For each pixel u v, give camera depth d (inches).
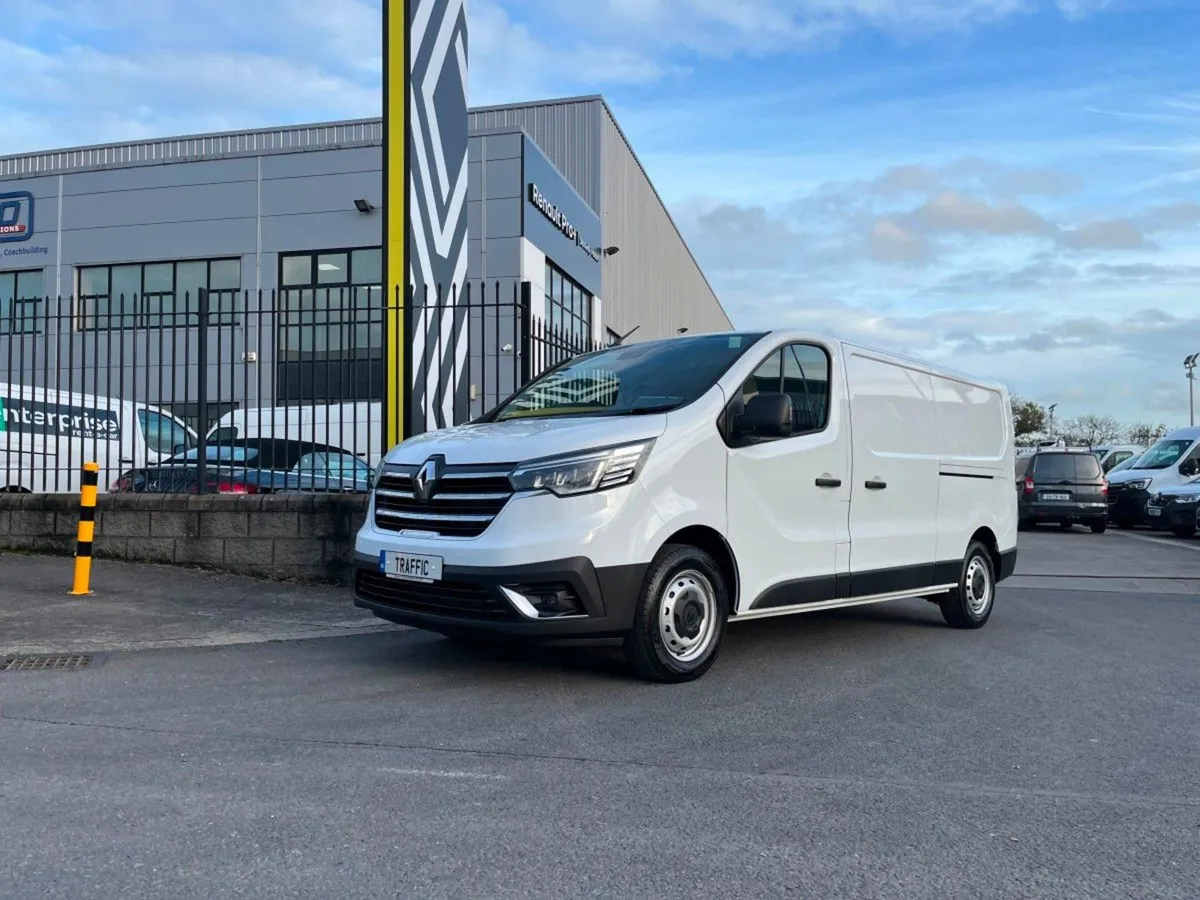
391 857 124.0
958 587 294.4
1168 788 154.1
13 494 377.7
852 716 193.5
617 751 168.4
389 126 378.0
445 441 215.2
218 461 376.8
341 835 130.6
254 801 142.7
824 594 243.9
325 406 371.6
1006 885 118.9
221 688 208.7
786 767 161.6
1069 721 192.2
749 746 172.4
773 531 229.8
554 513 193.3
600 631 196.9
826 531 244.5
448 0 405.1
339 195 946.7
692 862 123.9
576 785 151.3
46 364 407.2
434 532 206.2
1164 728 188.4
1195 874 122.5
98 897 112.7
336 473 386.9
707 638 215.8
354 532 342.0
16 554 373.1
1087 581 439.8
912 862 125.0
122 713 188.9
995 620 320.5
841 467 249.9
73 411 436.5
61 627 265.6
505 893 114.9
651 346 256.8
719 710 195.5
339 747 168.7
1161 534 765.3
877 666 240.5
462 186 416.2
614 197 1314.0
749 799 146.3
